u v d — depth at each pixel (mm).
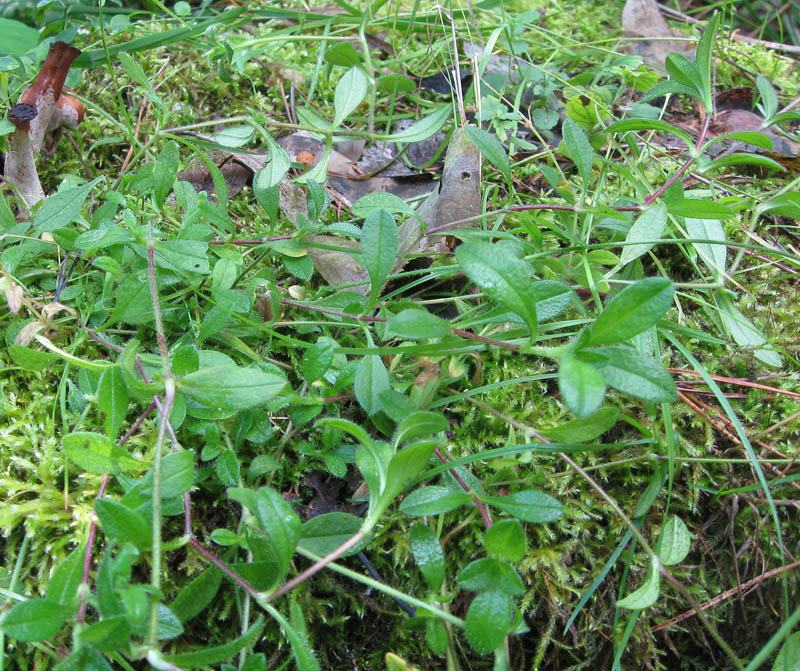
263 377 147
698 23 373
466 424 193
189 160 252
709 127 297
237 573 142
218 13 332
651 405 181
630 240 191
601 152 273
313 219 193
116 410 154
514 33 285
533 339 150
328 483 186
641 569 188
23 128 200
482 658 184
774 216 250
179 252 168
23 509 165
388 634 184
